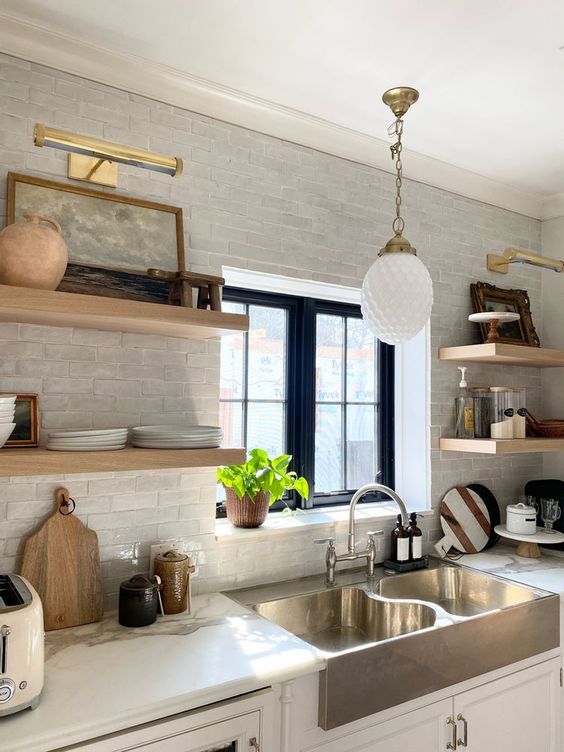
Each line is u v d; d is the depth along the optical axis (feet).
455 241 9.37
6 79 5.72
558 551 9.04
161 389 6.53
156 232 6.43
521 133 7.89
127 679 4.56
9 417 4.93
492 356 8.44
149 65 6.23
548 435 9.43
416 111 7.29
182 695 4.32
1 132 5.67
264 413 8.59
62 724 3.93
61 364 5.93
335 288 8.18
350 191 8.15
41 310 4.91
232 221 7.06
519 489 10.14
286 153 7.55
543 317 10.60
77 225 5.94
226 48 5.99
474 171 9.19
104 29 5.68
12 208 5.59
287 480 7.39
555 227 10.45
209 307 6.44
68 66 5.98
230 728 4.58
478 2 5.23
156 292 6.30
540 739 6.90
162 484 6.48
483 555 8.86
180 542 6.58
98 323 5.67
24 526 5.67
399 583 7.70
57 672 4.67
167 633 5.50
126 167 6.34
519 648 6.55
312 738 5.06
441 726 5.92
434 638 5.75
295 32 5.70
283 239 7.48
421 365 9.16
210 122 6.93
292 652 5.08
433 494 8.98
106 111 6.24
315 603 6.98
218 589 6.86
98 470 5.21
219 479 7.25
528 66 6.25
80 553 5.81
